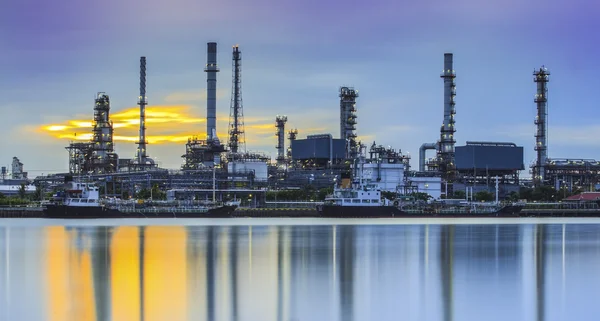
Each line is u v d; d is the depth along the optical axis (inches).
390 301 5511.8
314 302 5452.8
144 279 6417.3
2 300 5521.7
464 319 5009.8
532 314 5142.7
